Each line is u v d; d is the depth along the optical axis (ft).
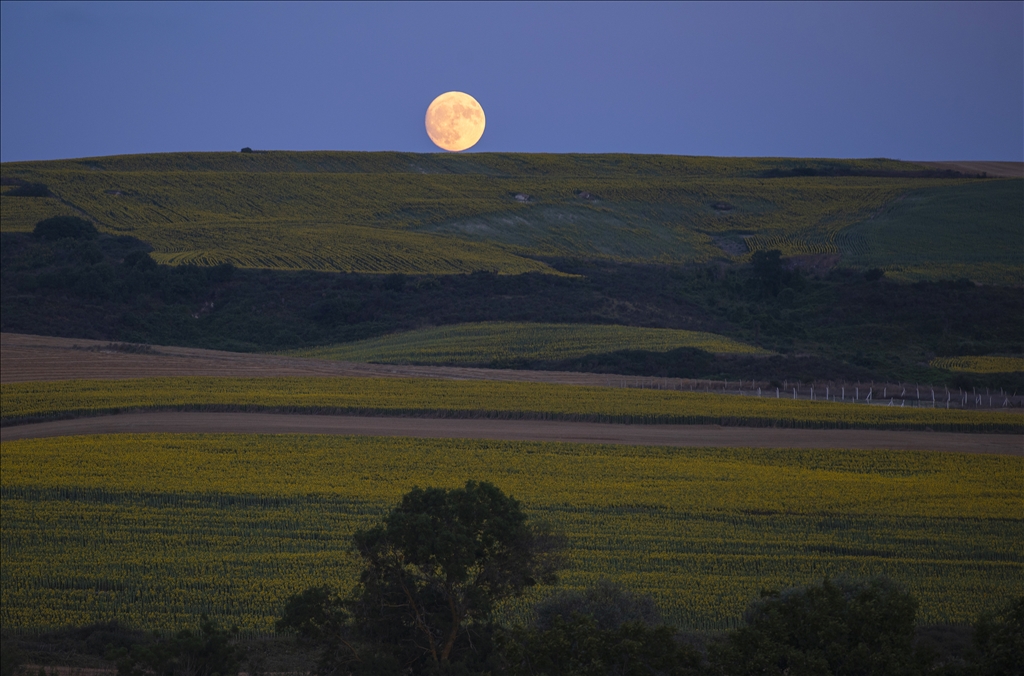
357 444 538.47
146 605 320.70
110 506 428.15
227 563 360.28
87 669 266.98
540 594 328.70
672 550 379.55
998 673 202.39
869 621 210.59
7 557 365.61
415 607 240.94
